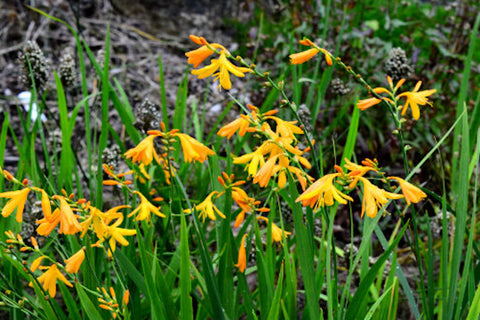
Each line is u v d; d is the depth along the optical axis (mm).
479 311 1639
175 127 3010
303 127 1642
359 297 1714
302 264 1523
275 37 5145
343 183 1475
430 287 1822
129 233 1617
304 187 1591
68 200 1553
